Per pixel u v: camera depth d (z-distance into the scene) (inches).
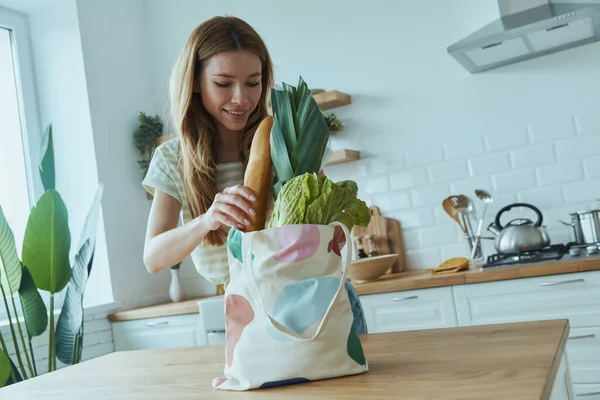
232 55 52.6
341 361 36.0
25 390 47.4
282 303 35.5
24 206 145.2
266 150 39.6
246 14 155.7
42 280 106.2
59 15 148.6
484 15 130.2
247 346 36.0
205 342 131.0
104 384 45.1
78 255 110.4
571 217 123.1
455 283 109.9
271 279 35.4
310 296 35.5
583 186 123.6
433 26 135.6
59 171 149.8
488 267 111.4
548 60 126.0
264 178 38.9
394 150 139.3
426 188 136.3
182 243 48.8
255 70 54.0
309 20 148.1
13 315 135.0
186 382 41.3
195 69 55.3
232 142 59.9
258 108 59.2
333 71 145.5
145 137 156.0
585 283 100.9
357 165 142.9
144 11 169.5
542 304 104.0
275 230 35.6
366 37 142.1
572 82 124.3
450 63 134.2
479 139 131.9
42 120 150.8
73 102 147.9
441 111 135.3
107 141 150.1
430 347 41.8
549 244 115.3
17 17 148.3
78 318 109.0
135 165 157.5
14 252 102.0
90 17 150.9
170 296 150.7
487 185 131.3
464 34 132.6
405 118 138.4
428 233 136.3
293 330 35.2
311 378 35.5
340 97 137.7
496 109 130.4
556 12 105.5
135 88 161.8
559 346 36.6
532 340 39.0
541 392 27.9
